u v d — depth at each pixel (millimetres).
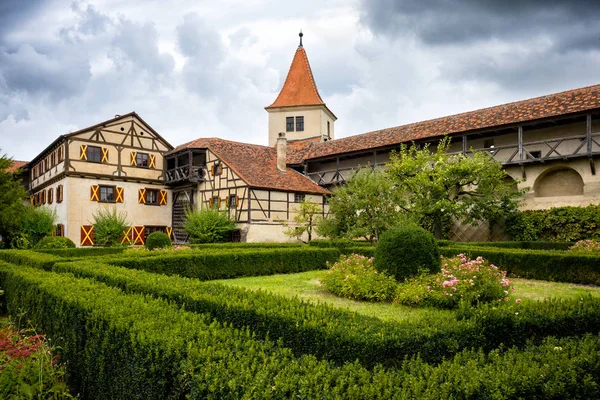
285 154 27625
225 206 24688
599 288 10297
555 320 4520
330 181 27516
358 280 8766
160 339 3275
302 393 2400
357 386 2451
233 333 3559
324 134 34188
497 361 2938
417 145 23438
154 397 3115
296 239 25125
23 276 6887
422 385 2514
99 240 22578
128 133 27688
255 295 5230
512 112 20828
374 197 16141
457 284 7836
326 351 3637
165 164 29500
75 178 25156
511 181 20906
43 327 5641
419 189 18500
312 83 34844
